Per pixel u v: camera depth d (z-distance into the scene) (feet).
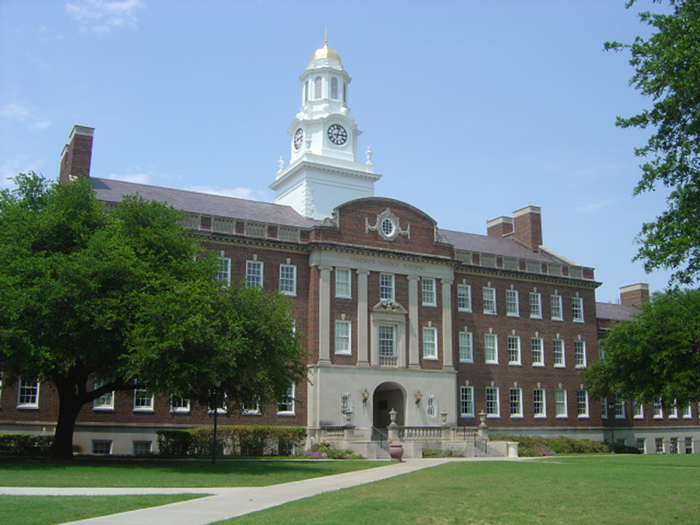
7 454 132.77
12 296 109.40
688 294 193.57
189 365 113.80
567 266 241.96
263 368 125.18
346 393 184.65
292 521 59.52
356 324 190.90
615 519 65.46
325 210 242.17
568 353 236.22
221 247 181.27
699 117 78.95
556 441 215.72
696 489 89.51
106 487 84.12
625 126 84.84
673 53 78.38
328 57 260.01
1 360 115.44
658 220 84.28
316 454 160.35
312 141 251.19
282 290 187.11
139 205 136.67
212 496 77.87
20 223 124.67
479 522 61.98
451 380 202.18
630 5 84.28
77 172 183.83
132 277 119.24
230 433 168.55
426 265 205.46
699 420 270.46
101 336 115.85
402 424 195.21
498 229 268.21
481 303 221.25
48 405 158.20
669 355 179.32
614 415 244.22
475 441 182.19
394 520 61.62
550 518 65.10
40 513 61.67
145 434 167.12
